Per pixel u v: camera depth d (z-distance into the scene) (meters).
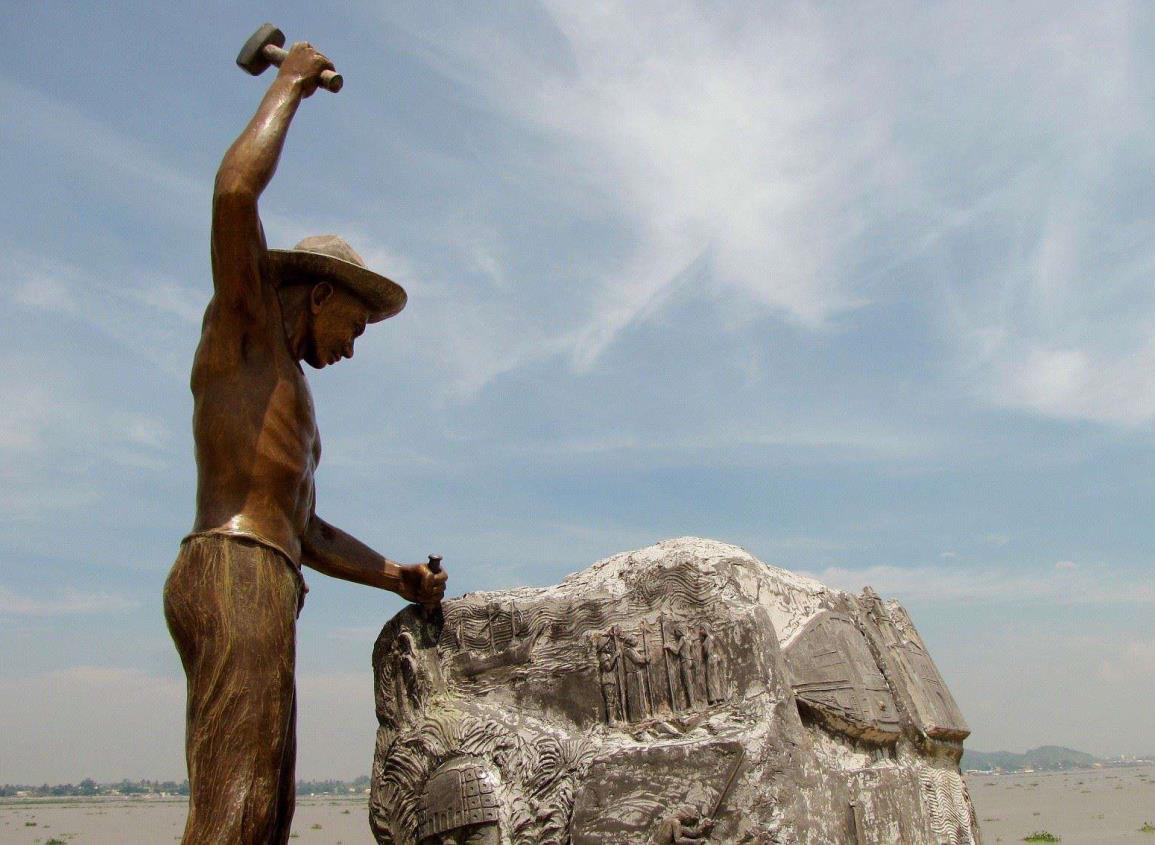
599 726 5.26
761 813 4.56
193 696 4.26
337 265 4.92
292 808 4.74
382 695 5.95
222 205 4.36
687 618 5.34
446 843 5.20
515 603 5.88
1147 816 25.55
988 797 40.88
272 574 4.44
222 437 4.54
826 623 5.81
